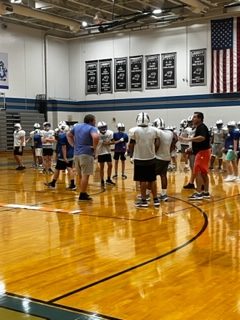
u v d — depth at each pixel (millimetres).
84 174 9086
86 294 3818
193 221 6996
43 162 15648
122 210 8000
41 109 24281
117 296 3766
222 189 10844
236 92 21047
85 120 9141
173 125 22875
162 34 22859
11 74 22828
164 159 8805
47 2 20000
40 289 3963
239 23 20734
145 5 20953
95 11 22125
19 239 5902
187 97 22375
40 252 5246
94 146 8984
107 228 6520
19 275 4383
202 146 8992
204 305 3555
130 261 4828
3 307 3523
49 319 3271
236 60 20953
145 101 23641
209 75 21719
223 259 4879
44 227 6629
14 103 22984
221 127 15234
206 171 9125
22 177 13719
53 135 14797
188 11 21469
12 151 22719
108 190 10688
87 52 25359
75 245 5551
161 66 23031
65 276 4332
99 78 25047
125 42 24047
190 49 22094
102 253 5164
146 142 8031
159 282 4125
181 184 11703
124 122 24406
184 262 4773
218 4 20594
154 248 5367
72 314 3371
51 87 25000
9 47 22719
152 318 3297
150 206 8398
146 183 8367
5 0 18219
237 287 3982
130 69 23984
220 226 6605
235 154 12578
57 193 10227
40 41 24391
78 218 7297
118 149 13180
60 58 25531
